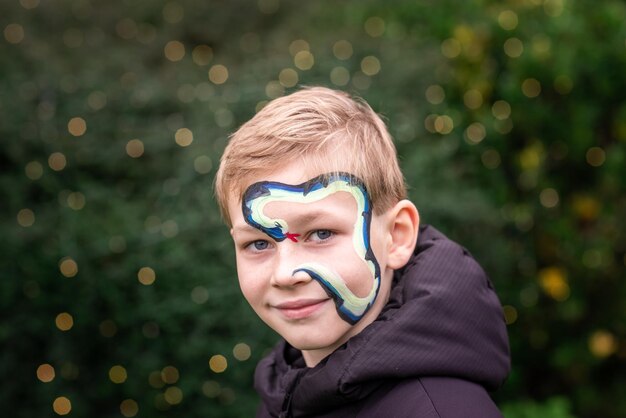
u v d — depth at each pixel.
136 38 4.51
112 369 2.93
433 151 3.15
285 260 1.31
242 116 3.31
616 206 3.48
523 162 3.43
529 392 3.58
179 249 2.84
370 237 1.35
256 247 1.36
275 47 4.00
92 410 3.01
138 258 2.84
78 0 4.59
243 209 1.33
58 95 3.63
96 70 3.88
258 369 1.63
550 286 3.37
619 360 3.60
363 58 3.62
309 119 1.37
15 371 2.96
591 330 3.51
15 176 3.30
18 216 3.11
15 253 2.90
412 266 1.41
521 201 3.53
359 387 1.29
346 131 1.36
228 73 3.81
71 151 3.40
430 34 3.79
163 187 3.18
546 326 3.52
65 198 3.21
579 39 3.40
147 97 3.65
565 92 3.40
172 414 2.93
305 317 1.32
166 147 3.41
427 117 3.40
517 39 3.50
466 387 1.29
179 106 3.66
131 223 2.99
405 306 1.33
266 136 1.34
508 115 3.45
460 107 3.50
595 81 3.41
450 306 1.34
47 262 2.87
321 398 1.31
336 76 3.46
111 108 3.63
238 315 2.78
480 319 1.37
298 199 1.30
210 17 4.66
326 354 1.42
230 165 1.37
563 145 3.49
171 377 2.88
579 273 3.46
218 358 2.78
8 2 4.30
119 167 3.41
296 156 1.32
